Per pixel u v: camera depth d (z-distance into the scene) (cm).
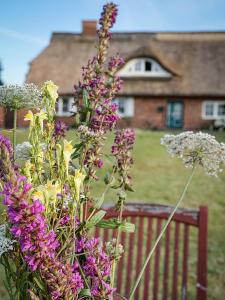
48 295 105
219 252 544
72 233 113
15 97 123
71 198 117
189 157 145
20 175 106
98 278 109
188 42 2523
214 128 2300
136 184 866
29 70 2411
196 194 819
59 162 110
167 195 810
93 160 127
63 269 100
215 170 143
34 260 98
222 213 709
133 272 468
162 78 2377
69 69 2389
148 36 2569
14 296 113
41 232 96
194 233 591
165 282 266
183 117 2356
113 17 142
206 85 2334
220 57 2442
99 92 133
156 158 1084
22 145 127
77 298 108
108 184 130
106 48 140
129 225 122
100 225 123
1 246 104
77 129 129
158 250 266
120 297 140
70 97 2275
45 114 114
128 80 2391
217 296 441
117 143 129
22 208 94
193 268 499
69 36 2562
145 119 2373
